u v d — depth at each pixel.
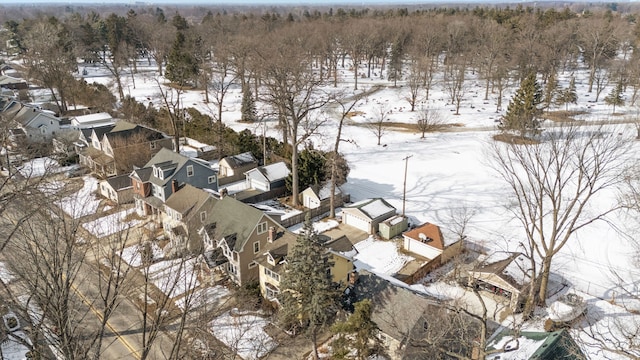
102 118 69.25
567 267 35.28
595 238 39.12
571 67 114.19
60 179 49.16
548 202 45.47
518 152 35.72
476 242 39.00
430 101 90.50
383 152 63.62
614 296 31.73
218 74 108.88
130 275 33.66
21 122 63.62
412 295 27.03
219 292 33.31
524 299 30.86
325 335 29.25
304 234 26.97
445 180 52.94
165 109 73.19
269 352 27.58
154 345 27.81
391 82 107.38
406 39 118.81
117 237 27.97
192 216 37.12
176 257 35.75
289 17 153.12
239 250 32.59
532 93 61.28
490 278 31.78
